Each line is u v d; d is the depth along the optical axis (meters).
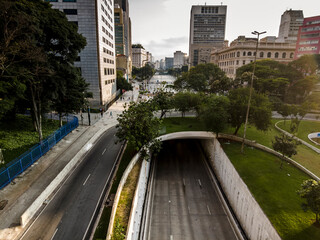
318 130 36.88
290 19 147.62
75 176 21.33
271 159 25.81
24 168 20.62
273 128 37.84
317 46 76.56
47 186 18.23
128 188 19.73
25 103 27.14
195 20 170.88
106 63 54.62
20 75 19.95
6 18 17.16
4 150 22.84
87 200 17.66
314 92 51.78
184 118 43.62
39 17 20.39
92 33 46.06
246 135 33.31
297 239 14.61
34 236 13.79
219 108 30.55
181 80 73.88
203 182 29.27
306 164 24.44
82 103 33.94
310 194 14.38
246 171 23.02
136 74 170.12
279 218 16.45
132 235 16.23
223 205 24.56
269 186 20.41
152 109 31.05
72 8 44.62
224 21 169.62
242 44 80.81
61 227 14.66
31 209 15.54
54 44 25.92
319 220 15.60
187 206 24.34
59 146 27.22
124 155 26.19
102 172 22.27
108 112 49.16
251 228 18.77
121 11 135.88
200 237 19.95
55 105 31.19
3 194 17.02
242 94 32.88
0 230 13.86
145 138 24.80
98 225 14.81
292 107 38.59
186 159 35.94
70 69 26.91
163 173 31.47
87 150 27.77
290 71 63.97
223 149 28.56
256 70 60.66
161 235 20.16
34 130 30.03
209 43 173.12
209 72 75.31
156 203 24.80
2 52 17.09
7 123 30.12
